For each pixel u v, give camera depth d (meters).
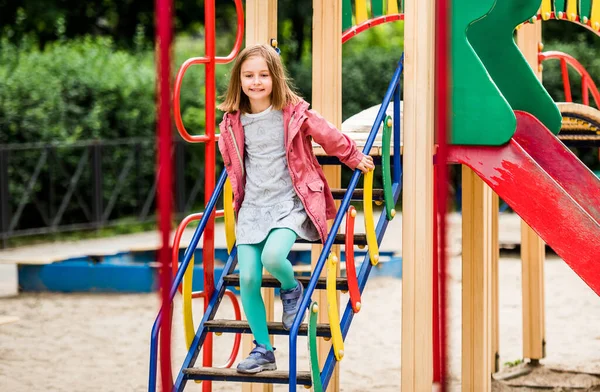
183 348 8.00
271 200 4.65
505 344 8.33
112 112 16.34
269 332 4.66
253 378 4.52
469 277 6.04
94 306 9.80
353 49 23.05
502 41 5.91
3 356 7.61
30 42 19.61
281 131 4.66
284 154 4.66
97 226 15.60
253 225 4.64
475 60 5.02
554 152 6.07
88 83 15.91
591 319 9.15
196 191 17.53
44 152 14.95
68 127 15.67
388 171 4.89
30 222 15.80
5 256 12.96
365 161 4.69
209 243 5.04
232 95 4.72
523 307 7.59
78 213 16.19
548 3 6.88
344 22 5.95
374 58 19.42
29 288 10.69
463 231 6.05
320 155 5.18
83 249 13.69
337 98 5.55
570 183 6.05
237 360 7.53
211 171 5.38
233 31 24.92
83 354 7.71
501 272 11.88
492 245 7.45
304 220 4.62
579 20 7.01
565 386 6.92
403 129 4.92
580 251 4.91
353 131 5.54
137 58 18.47
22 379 6.89
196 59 5.25
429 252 4.92
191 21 23.72
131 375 7.03
